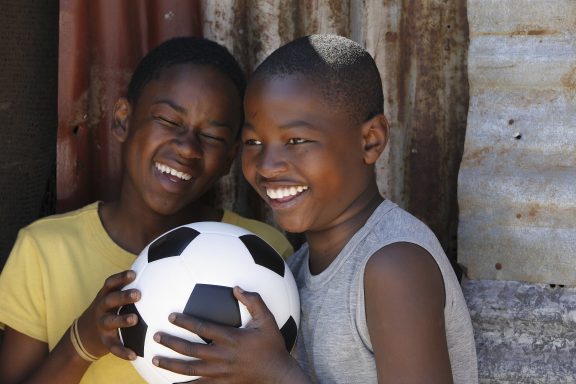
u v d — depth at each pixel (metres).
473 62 2.20
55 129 2.66
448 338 1.79
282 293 1.71
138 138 2.08
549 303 2.14
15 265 2.04
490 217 2.19
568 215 2.14
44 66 2.61
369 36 2.37
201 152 2.06
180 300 1.62
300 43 1.80
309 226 1.79
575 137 2.15
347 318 1.72
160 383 1.65
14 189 2.61
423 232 1.73
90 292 2.05
